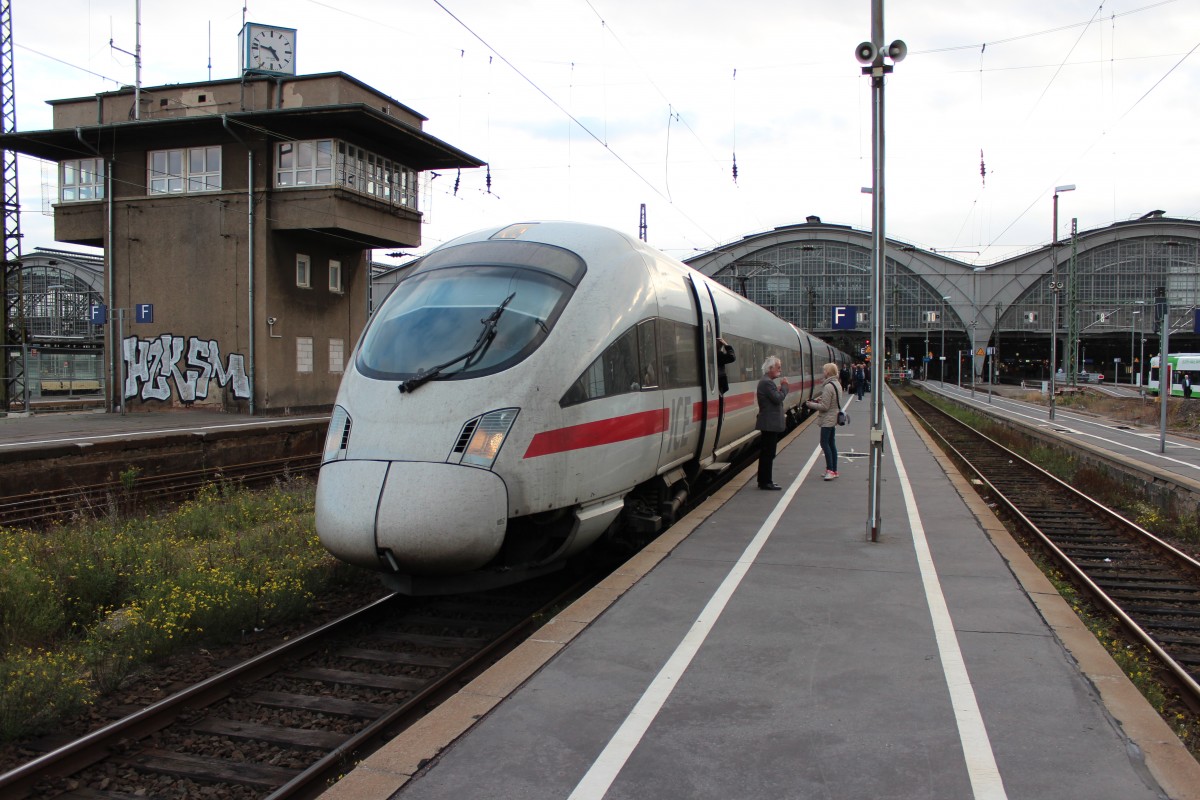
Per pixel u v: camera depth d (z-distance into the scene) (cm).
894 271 9119
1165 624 763
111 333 2967
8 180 2891
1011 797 375
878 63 886
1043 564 973
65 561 868
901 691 494
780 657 552
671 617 637
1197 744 512
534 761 413
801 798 376
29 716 534
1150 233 8581
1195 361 5062
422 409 677
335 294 3144
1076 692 491
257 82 2794
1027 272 8875
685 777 396
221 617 712
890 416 3278
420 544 639
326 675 624
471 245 841
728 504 1135
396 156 3114
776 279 8931
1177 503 1329
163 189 2928
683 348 1030
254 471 1912
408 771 404
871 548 865
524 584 884
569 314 763
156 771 486
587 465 753
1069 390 5222
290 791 440
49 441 1705
